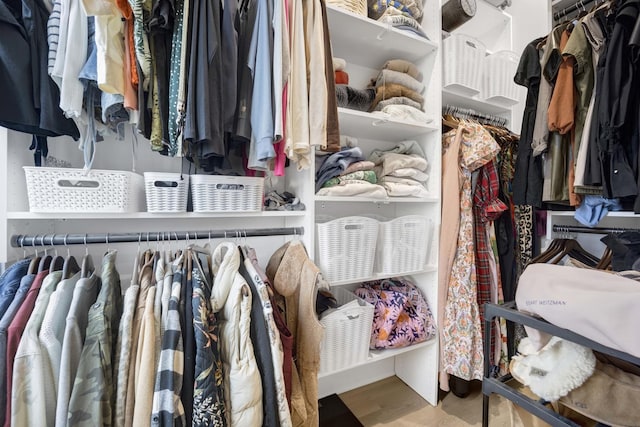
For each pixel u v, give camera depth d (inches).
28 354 25.3
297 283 43.9
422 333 56.4
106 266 32.0
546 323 28.8
